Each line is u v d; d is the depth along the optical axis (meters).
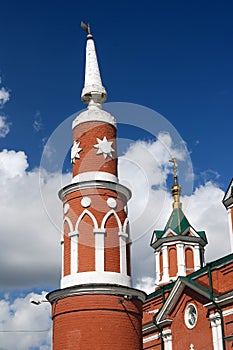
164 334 36.16
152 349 37.19
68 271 24.97
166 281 46.34
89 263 24.58
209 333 32.34
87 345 23.25
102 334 23.42
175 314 35.97
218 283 32.84
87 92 28.19
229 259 32.34
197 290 33.53
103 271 24.42
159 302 38.81
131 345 23.86
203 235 48.72
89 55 29.62
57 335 24.28
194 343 33.44
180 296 35.78
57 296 24.66
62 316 24.28
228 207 37.69
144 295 25.53
